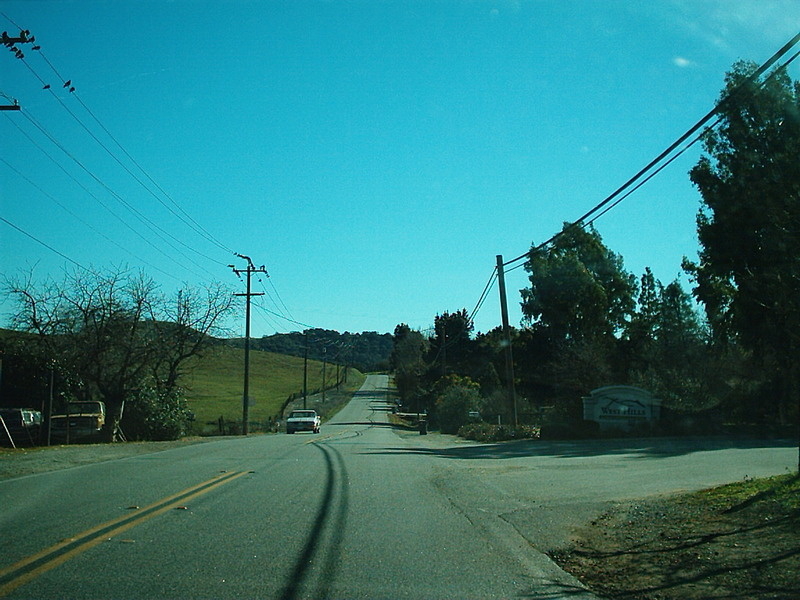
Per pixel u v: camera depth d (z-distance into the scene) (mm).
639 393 35406
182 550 7883
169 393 41781
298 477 14555
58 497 11516
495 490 13359
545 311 53906
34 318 36094
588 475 15953
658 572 7211
